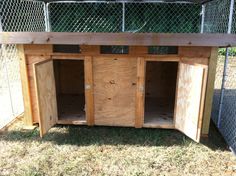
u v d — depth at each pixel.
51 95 2.89
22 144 2.76
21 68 2.95
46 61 2.73
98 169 2.32
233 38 2.46
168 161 2.45
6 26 3.88
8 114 3.53
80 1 4.79
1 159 2.47
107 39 2.54
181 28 5.44
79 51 2.95
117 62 2.84
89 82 2.94
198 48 2.68
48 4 5.07
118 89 2.94
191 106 2.62
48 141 2.83
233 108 3.00
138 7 5.38
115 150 2.65
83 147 2.70
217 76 5.65
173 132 3.07
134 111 3.01
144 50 2.75
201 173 2.28
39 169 2.31
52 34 2.59
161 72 4.33
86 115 3.08
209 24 4.23
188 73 2.62
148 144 2.78
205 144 2.80
